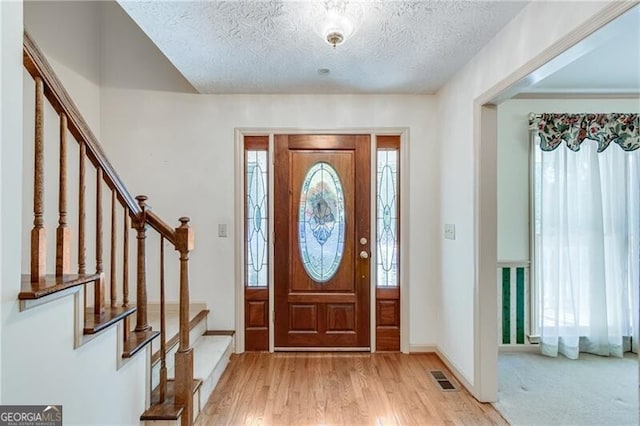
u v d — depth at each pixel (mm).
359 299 3242
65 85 2734
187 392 1854
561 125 3127
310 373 2770
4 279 984
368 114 3221
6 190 980
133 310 1681
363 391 2484
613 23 1358
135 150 3168
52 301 1177
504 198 3219
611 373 2793
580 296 3201
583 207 3174
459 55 2416
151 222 1887
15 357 1027
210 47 2268
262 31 2061
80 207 1392
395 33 2102
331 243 3246
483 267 2379
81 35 2896
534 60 1787
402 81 2900
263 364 2936
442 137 3070
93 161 1536
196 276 3189
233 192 3193
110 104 3156
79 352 1327
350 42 2213
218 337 3047
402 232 3229
